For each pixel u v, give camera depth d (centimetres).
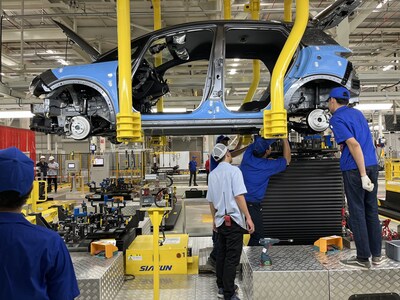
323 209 431
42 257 134
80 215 445
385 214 805
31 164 144
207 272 420
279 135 343
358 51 1246
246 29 400
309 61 377
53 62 1352
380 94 1107
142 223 573
